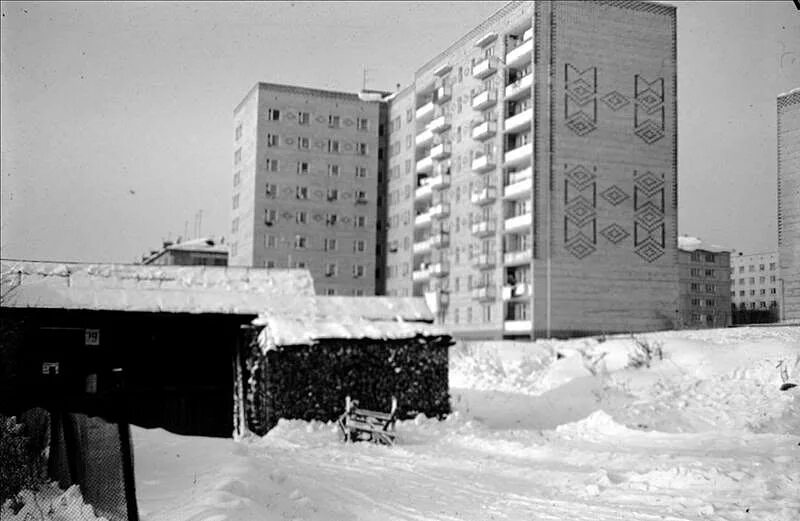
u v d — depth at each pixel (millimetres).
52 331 24469
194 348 26547
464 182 61156
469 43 60219
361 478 13883
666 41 52094
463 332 60000
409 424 23547
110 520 9227
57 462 10609
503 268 53906
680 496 11211
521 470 14352
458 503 11391
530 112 50562
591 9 50969
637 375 26344
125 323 25578
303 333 23516
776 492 11055
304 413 23156
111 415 9398
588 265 49438
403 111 74375
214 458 14297
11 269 26594
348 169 76562
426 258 69938
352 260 76125
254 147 74750
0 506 9938
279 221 74250
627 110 51031
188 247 87812
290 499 11227
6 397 9656
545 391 28828
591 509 10648
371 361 24172
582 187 49844
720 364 23203
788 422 17141
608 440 18188
